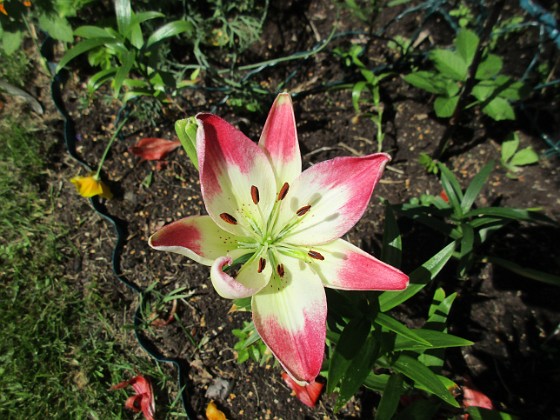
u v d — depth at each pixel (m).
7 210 0.43
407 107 0.48
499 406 0.36
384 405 0.26
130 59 0.34
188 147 0.26
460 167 0.45
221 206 0.24
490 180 0.44
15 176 0.45
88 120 0.47
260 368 0.38
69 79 0.49
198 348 0.39
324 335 0.23
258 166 0.24
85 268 0.42
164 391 0.37
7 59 0.49
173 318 0.39
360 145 0.46
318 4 0.52
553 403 0.36
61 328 0.40
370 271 0.23
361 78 0.49
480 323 0.39
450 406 0.32
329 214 0.25
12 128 0.46
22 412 0.36
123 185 0.44
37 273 0.42
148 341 0.39
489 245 0.41
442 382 0.28
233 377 0.37
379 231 0.42
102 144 0.46
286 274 0.25
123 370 0.38
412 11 0.50
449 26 0.52
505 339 0.38
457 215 0.36
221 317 0.40
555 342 0.38
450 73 0.40
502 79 0.40
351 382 0.25
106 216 0.43
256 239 0.26
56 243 0.43
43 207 0.44
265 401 0.37
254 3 0.50
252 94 0.46
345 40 0.51
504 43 0.51
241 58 0.50
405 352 0.29
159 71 0.38
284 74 0.50
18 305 0.40
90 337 0.40
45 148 0.46
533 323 0.38
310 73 0.50
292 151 0.25
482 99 0.40
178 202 0.44
